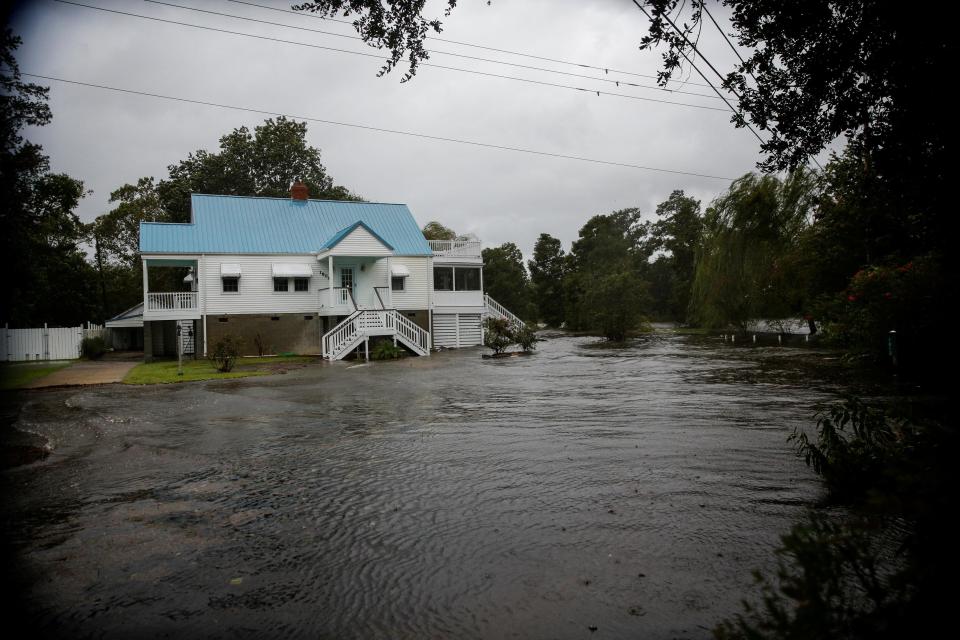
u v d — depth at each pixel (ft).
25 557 18.98
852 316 74.18
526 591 15.92
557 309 274.57
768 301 128.77
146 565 18.22
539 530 20.48
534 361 95.81
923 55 14.61
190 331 120.06
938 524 9.31
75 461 32.48
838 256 100.42
